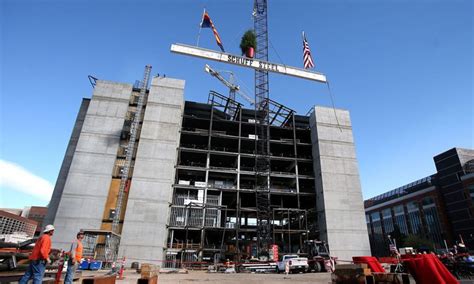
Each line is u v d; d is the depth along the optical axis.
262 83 71.94
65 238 50.50
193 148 65.50
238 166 66.12
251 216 74.56
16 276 11.73
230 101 71.81
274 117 76.50
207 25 47.84
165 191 56.16
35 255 9.05
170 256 53.38
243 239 66.62
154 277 9.24
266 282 19.92
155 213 53.94
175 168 61.34
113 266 30.48
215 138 69.69
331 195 63.34
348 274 8.94
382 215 142.38
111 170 57.47
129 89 65.31
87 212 53.19
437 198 110.38
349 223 61.25
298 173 72.00
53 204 56.91
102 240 48.94
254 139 70.06
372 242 147.12
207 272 38.75
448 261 21.47
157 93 64.69
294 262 34.44
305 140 76.62
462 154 105.38
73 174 55.59
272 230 61.31
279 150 75.81
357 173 67.06
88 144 58.62
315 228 64.44
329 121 71.88
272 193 64.25
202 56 42.78
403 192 132.50
